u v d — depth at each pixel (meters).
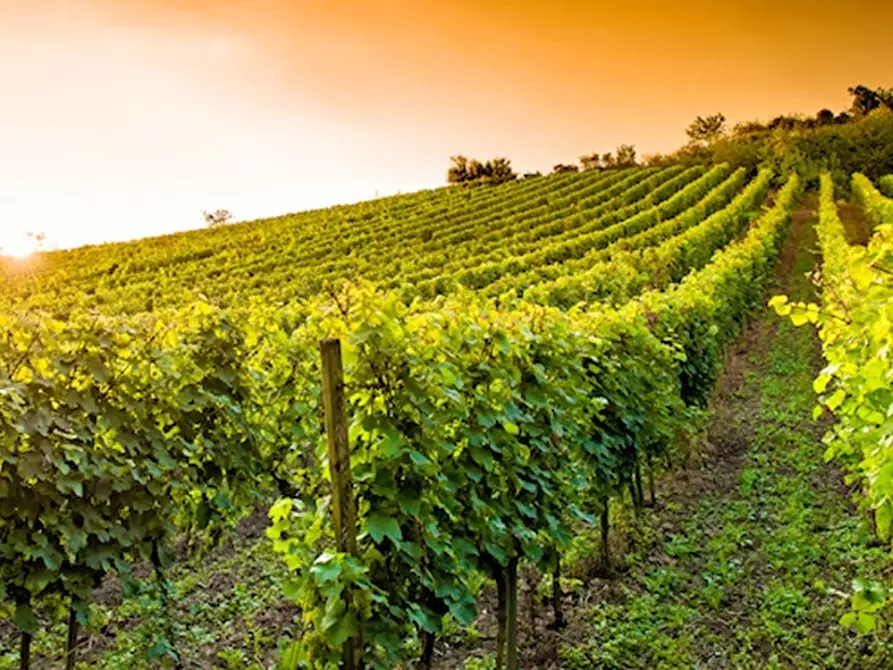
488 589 5.83
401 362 3.59
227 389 5.68
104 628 5.53
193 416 5.19
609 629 5.14
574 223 42.97
